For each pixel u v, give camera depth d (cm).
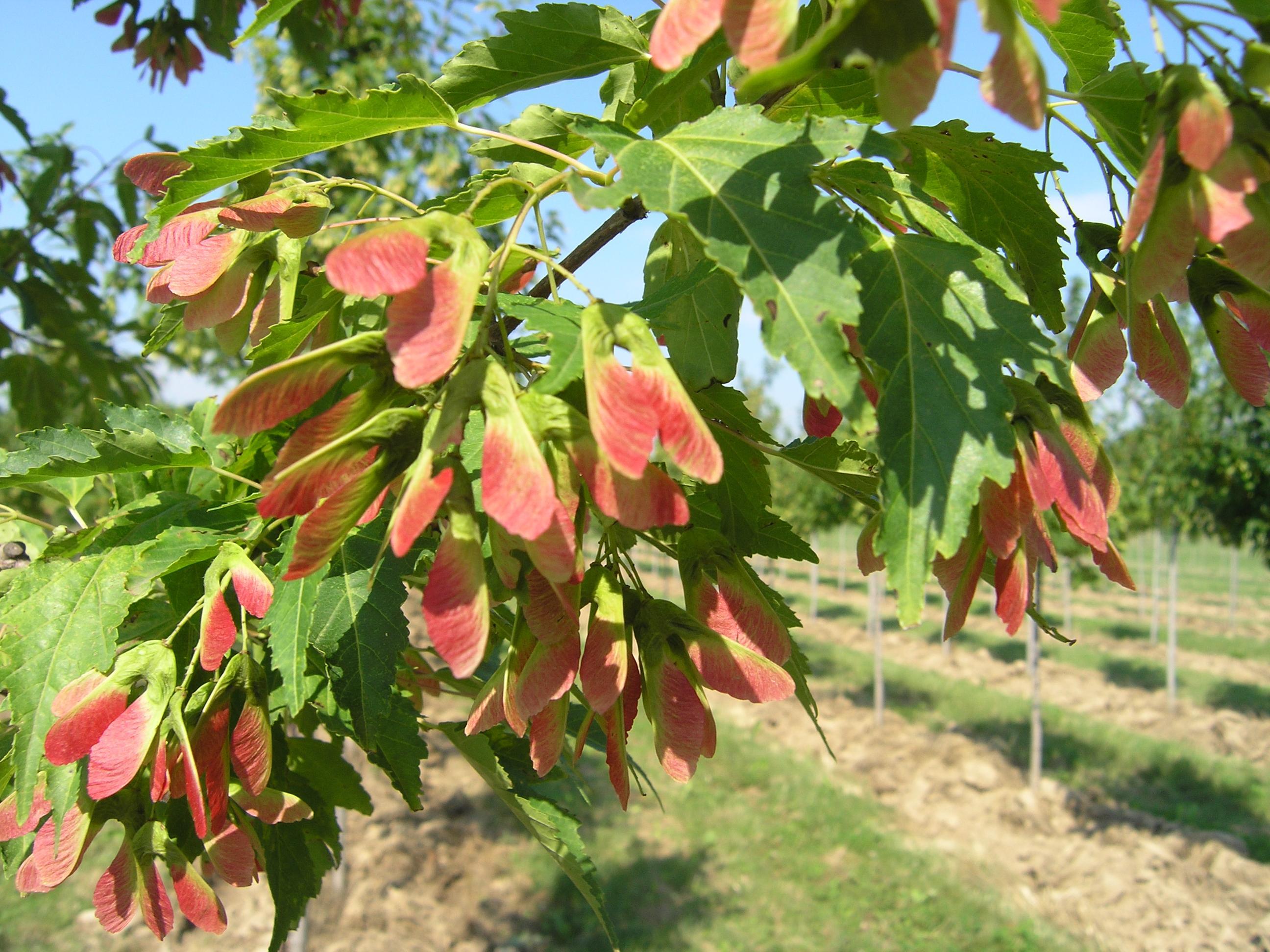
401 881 121
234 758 19
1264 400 19
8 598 20
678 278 20
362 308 25
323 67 63
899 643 289
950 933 111
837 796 154
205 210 21
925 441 17
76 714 19
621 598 18
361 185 22
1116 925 114
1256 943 107
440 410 15
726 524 23
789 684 19
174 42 53
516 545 16
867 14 13
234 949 100
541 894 120
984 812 149
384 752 23
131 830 20
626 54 25
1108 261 21
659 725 18
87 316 78
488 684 18
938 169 23
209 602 19
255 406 15
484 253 15
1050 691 231
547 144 25
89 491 29
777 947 108
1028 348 17
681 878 124
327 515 15
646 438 14
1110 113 20
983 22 13
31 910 106
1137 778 165
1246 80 16
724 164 17
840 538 554
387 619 19
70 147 76
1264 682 243
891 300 18
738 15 13
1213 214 15
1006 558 17
